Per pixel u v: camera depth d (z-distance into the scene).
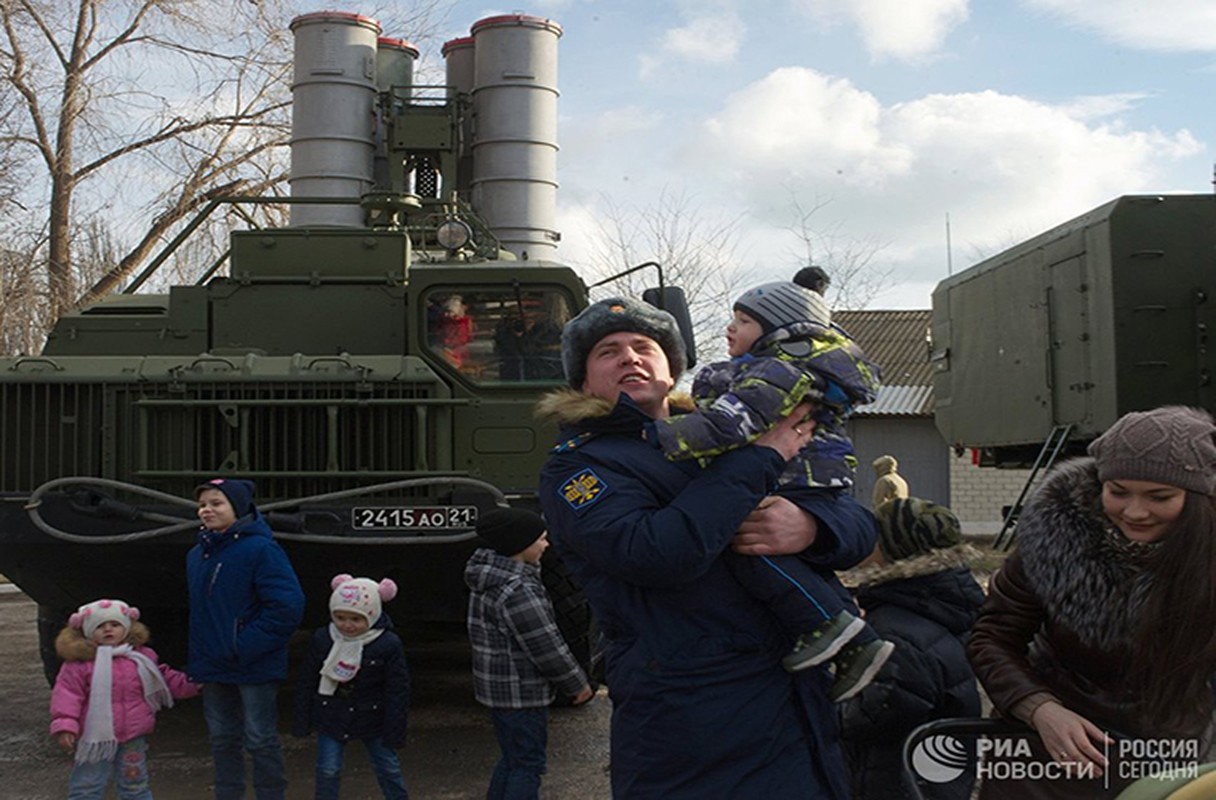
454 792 5.82
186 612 7.14
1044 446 11.80
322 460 6.59
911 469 25.09
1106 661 2.74
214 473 6.49
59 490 6.39
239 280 7.60
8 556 6.38
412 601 6.82
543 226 11.84
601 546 2.52
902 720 3.46
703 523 2.46
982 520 24.88
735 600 2.60
